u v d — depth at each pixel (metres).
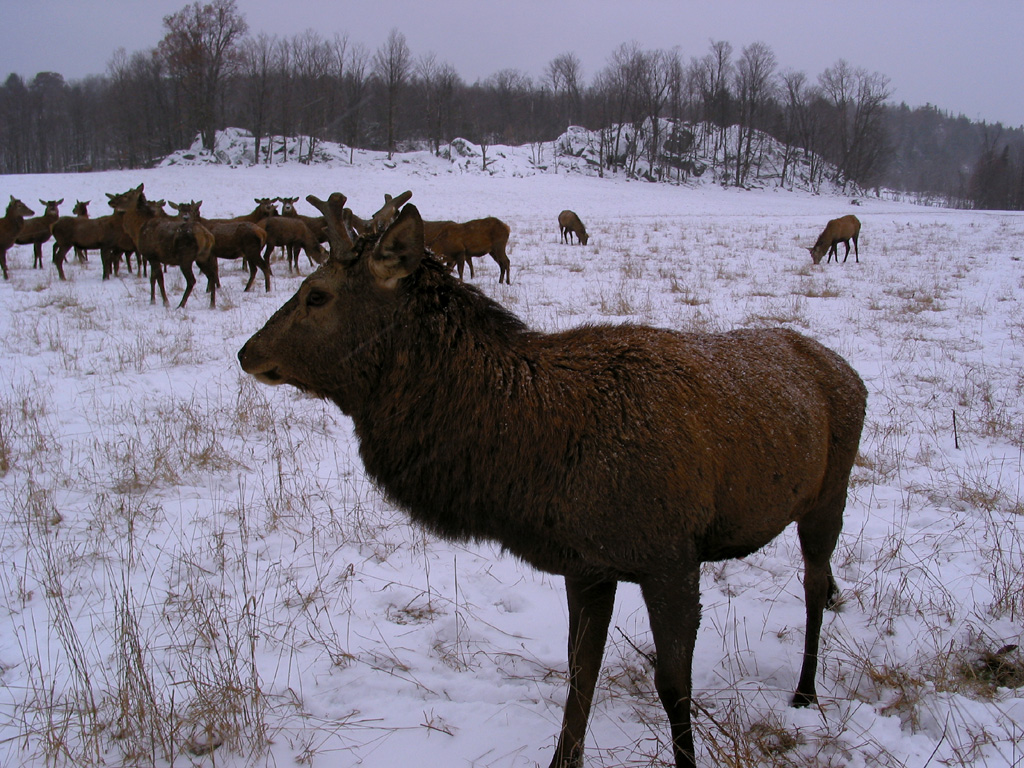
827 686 3.38
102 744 2.96
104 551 4.52
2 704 3.19
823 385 3.29
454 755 2.92
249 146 55.28
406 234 2.55
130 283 15.93
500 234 14.93
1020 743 2.82
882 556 4.46
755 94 89.62
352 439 6.62
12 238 16.50
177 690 3.26
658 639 2.61
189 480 5.62
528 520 2.60
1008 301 12.93
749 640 3.76
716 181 78.44
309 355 2.73
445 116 70.25
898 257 20.03
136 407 7.37
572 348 2.84
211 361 9.24
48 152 84.69
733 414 2.77
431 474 2.66
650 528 2.54
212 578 4.27
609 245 23.02
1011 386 7.83
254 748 2.93
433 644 3.72
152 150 60.28
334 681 3.40
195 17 49.31
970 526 4.80
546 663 3.57
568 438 2.55
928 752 2.83
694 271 16.78
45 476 5.62
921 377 8.28
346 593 4.16
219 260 20.58
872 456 6.07
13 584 4.19
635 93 84.81
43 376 8.53
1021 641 3.59
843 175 87.88
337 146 60.28
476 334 2.70
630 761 2.88
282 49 51.00
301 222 17.58
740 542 2.92
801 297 13.30
